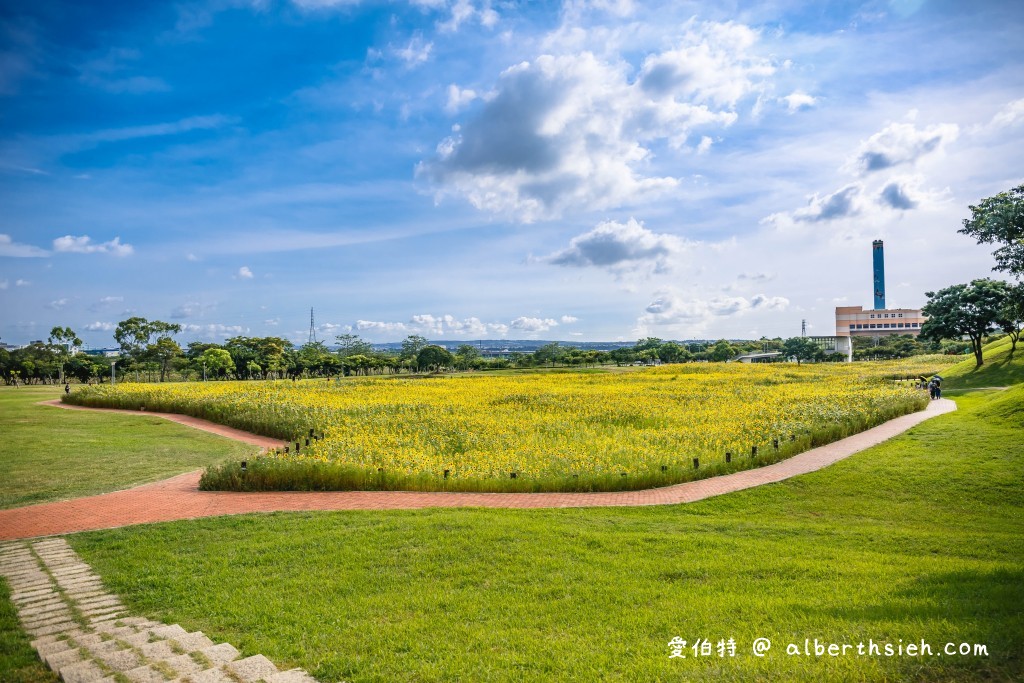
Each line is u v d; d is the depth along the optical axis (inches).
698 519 488.7
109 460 761.0
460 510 505.4
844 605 277.0
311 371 4261.8
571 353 4724.4
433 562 365.4
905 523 503.5
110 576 352.8
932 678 199.2
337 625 278.1
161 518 496.4
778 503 559.2
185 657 241.3
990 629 230.4
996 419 861.2
